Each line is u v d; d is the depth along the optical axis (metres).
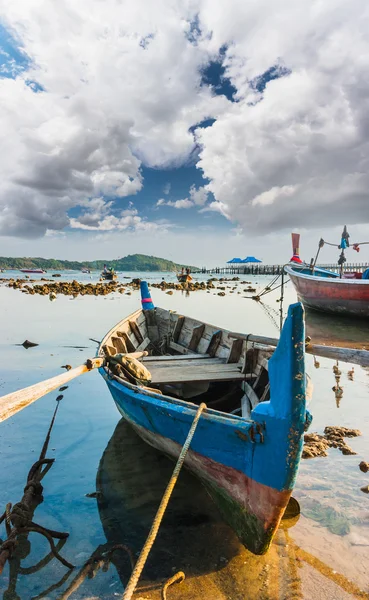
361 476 5.03
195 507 4.55
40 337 14.16
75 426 6.69
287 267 22.25
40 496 4.72
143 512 4.46
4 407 3.75
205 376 6.52
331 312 19.53
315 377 9.30
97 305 24.94
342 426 6.51
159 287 44.91
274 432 3.31
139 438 6.27
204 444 4.04
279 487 3.36
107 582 3.50
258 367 6.48
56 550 3.88
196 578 3.50
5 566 3.69
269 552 3.78
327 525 4.13
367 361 4.83
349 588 3.34
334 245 20.45
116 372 6.17
